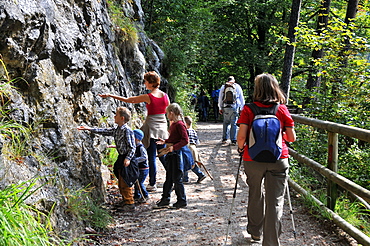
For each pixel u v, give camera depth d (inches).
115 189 242.8
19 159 147.3
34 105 166.4
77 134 199.6
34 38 154.6
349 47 329.1
